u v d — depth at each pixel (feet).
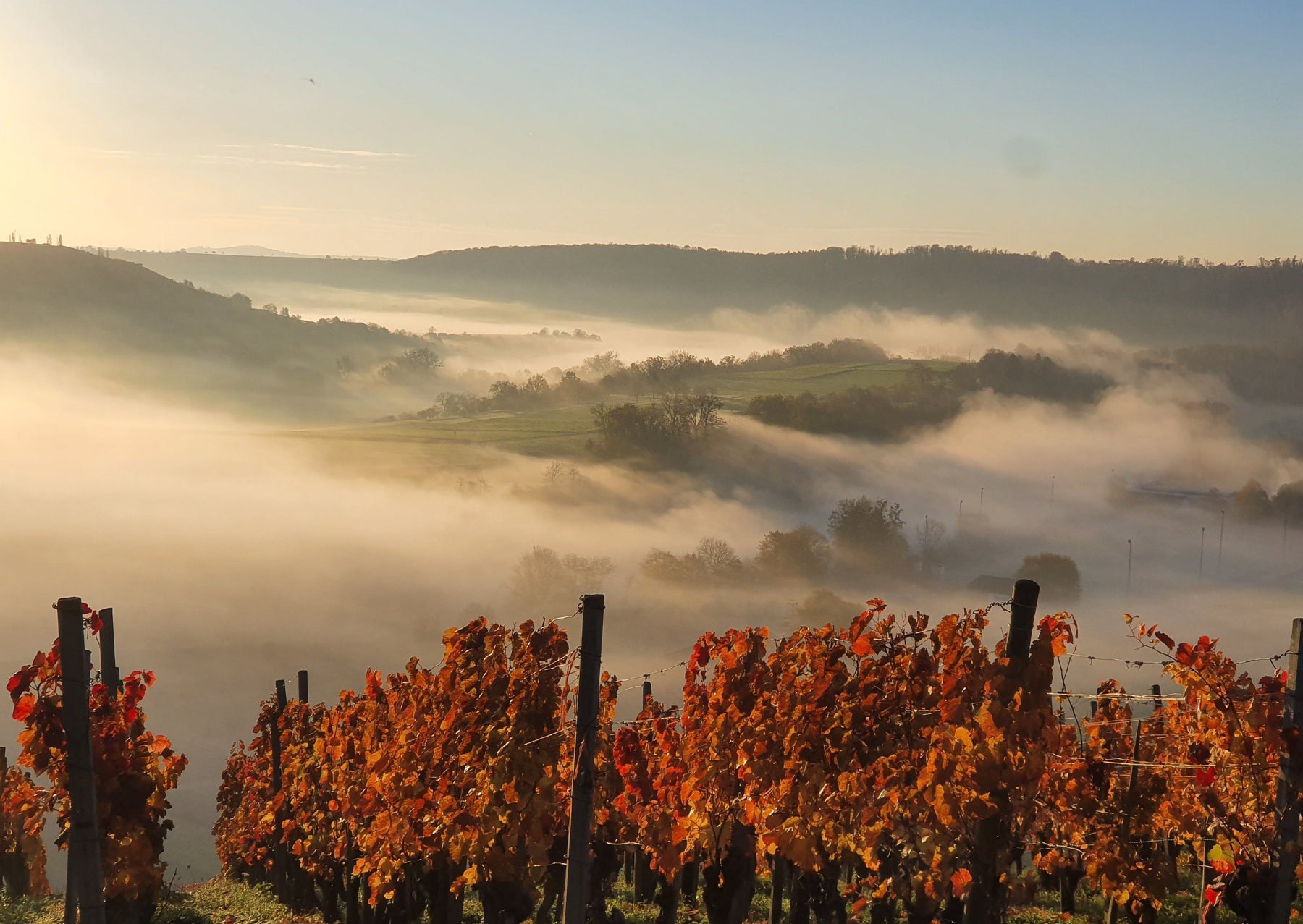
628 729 64.28
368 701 72.23
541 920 63.67
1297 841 41.68
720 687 57.98
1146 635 48.24
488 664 61.46
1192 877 76.18
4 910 79.15
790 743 52.11
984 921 43.21
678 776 62.75
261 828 106.63
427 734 64.44
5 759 89.56
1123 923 61.72
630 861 95.55
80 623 45.83
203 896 97.76
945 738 43.83
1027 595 41.50
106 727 55.16
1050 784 52.37
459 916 66.74
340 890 84.33
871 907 52.90
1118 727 60.59
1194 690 46.83
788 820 51.96
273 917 84.84
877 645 50.31
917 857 46.91
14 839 89.04
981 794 42.22
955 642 44.75
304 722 93.45
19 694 53.31
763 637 59.26
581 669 41.19
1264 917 43.73
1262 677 46.29
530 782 58.29
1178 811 55.93
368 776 69.67
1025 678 41.78
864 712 50.08
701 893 79.46
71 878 55.88
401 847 65.21
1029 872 44.50
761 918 72.33
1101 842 53.98
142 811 56.34
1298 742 39.91
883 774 48.21
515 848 57.98
